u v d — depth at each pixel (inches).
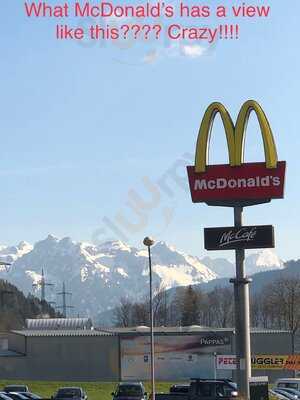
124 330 3880.4
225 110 2025.1
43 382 3405.5
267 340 3720.5
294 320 5497.1
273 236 1980.8
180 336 3661.4
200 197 2016.5
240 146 2005.4
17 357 3700.8
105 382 3503.9
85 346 3673.7
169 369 3639.3
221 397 1750.7
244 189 1994.3
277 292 5890.8
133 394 2137.1
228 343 3641.7
